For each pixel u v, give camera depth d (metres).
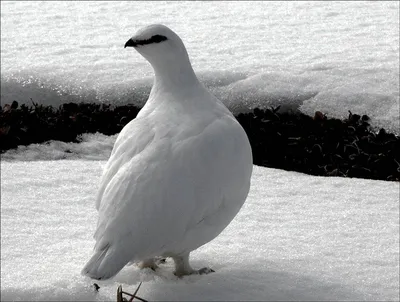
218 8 20.39
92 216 9.00
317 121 12.63
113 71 14.73
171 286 6.56
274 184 10.20
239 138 6.77
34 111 13.16
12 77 14.48
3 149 12.20
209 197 6.37
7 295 6.37
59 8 20.61
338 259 7.41
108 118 13.27
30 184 10.05
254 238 8.02
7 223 8.66
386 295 6.63
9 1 21.48
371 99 13.10
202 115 6.84
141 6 20.78
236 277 6.81
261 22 18.67
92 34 17.81
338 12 19.42
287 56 15.58
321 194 9.80
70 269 6.99
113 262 5.96
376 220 8.77
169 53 7.05
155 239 6.14
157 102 7.14
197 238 6.43
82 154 12.21
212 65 15.02
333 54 15.57
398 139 12.10
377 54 15.42
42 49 16.45
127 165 6.43
